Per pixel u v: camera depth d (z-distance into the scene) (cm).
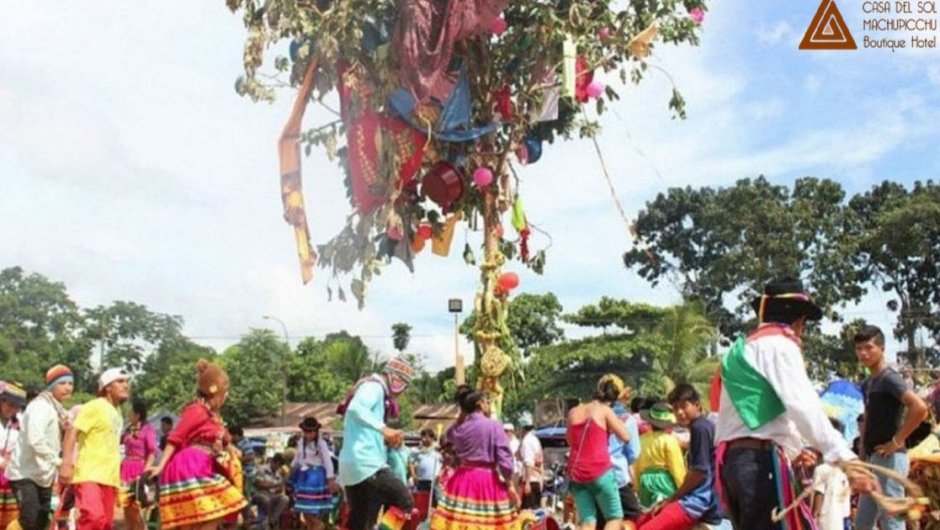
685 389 734
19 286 6906
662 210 4494
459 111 1029
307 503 1230
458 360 1073
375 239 1049
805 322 468
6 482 974
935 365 4038
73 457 849
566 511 1026
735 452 443
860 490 402
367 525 837
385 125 1016
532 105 1082
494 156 1084
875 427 667
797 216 4209
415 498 1388
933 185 4372
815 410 414
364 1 964
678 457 866
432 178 1061
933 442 728
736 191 4338
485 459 834
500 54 1076
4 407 1020
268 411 4819
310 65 1023
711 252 4412
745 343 449
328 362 5138
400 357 877
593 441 830
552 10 1031
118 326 7088
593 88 1077
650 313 4272
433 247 1138
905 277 4288
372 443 830
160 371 6944
